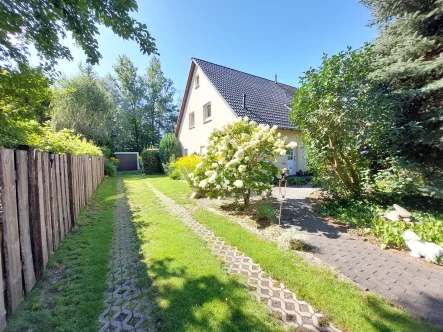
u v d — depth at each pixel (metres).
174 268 2.71
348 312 1.97
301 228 4.16
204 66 12.93
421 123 4.94
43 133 4.56
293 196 6.94
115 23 3.10
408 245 3.13
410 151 5.20
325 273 2.58
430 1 4.91
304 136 6.23
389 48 5.65
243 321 1.86
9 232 1.90
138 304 2.10
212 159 5.55
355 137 5.05
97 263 2.86
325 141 5.47
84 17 2.98
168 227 4.24
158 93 31.30
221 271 2.63
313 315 1.95
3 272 1.83
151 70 30.27
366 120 4.57
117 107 25.55
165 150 16.48
